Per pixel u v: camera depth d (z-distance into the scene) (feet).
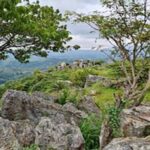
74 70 149.59
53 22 112.57
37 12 114.32
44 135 43.16
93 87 108.78
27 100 56.29
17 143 39.45
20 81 143.74
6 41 104.12
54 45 110.63
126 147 31.24
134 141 32.30
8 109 55.42
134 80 64.59
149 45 67.72
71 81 127.34
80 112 57.57
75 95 73.51
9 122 41.50
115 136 42.83
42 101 57.82
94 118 55.31
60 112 56.54
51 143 42.57
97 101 93.81
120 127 42.50
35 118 55.31
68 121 55.06
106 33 67.82
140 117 41.50
